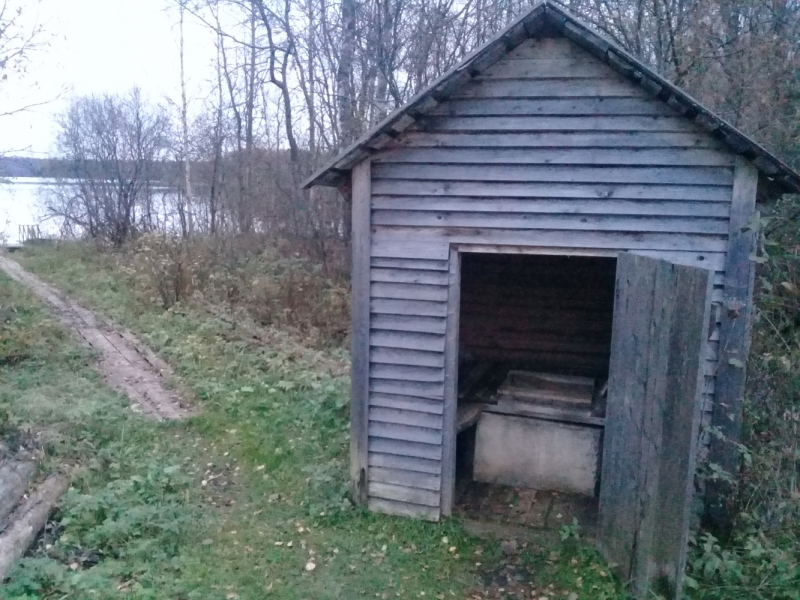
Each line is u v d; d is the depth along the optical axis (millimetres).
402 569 5582
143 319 13867
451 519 6273
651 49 11922
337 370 10617
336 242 16984
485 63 5527
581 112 5410
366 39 16000
